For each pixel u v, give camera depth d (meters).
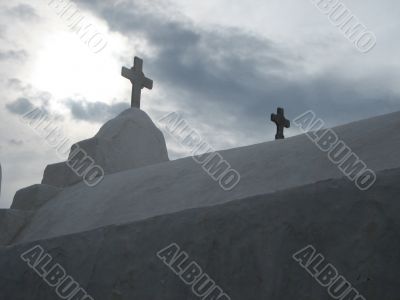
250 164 6.62
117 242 6.07
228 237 5.28
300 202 4.96
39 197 8.72
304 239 4.83
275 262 4.93
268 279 4.92
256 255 5.05
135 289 5.74
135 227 6.01
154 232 5.82
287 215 4.99
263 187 6.05
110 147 9.63
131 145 10.01
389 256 4.37
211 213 5.49
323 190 4.86
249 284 5.02
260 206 5.19
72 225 7.46
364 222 4.57
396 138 5.74
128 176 8.10
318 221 4.80
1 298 6.78
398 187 4.50
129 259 5.90
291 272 4.81
